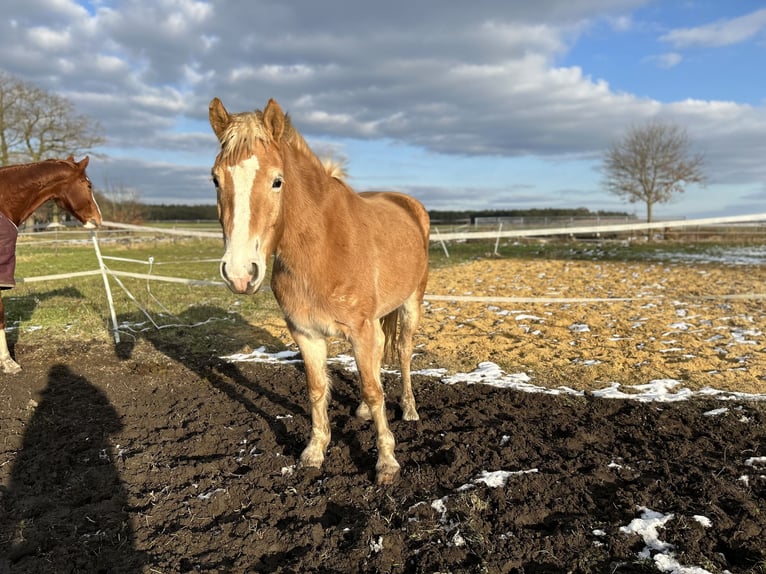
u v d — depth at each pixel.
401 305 4.41
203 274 15.10
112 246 23.91
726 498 2.86
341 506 3.01
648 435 3.81
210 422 4.27
